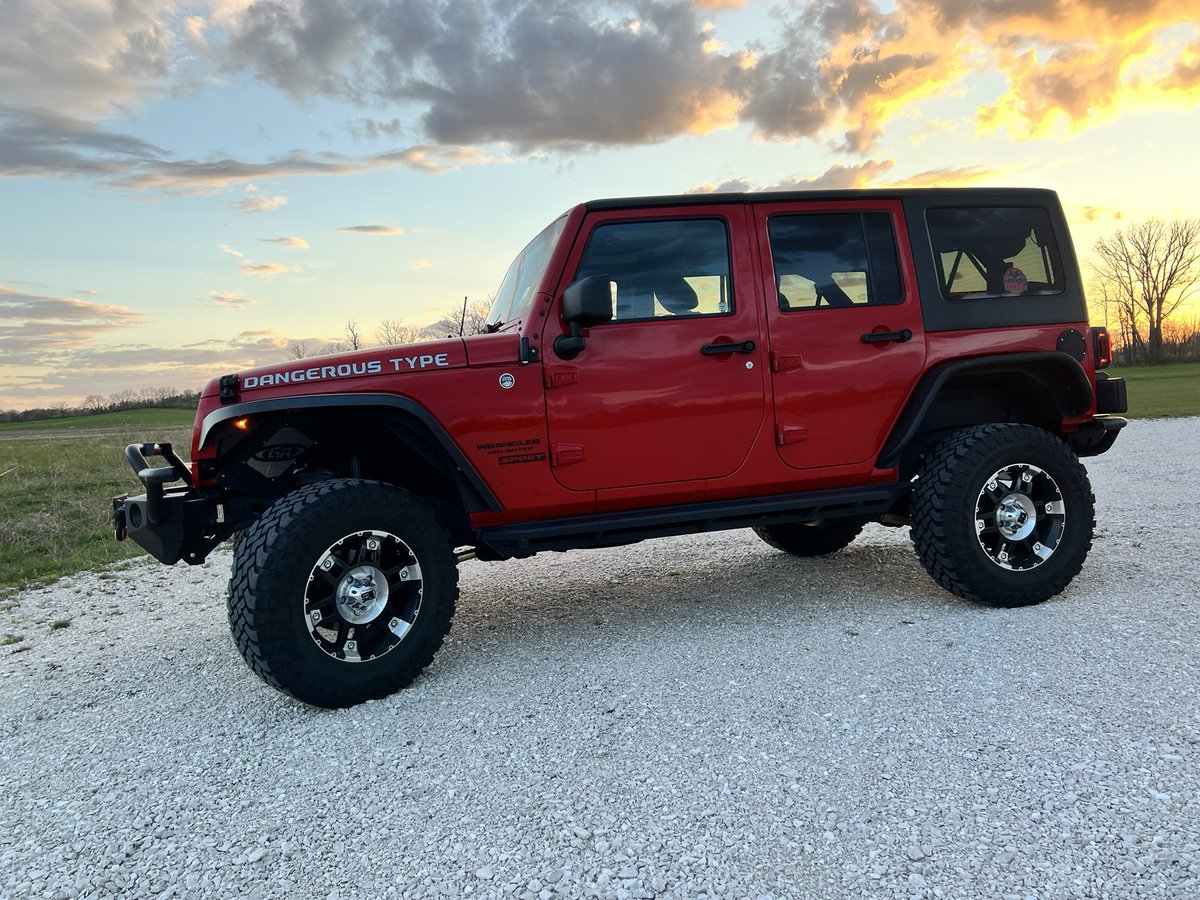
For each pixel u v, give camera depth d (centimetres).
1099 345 406
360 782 243
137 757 274
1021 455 370
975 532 367
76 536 750
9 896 194
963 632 343
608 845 200
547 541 344
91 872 203
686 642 355
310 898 187
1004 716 258
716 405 355
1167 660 296
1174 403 1983
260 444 341
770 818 208
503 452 333
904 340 376
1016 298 396
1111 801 205
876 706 272
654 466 351
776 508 364
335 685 300
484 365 330
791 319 364
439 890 186
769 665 318
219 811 231
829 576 462
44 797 248
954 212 393
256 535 298
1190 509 604
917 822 201
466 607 447
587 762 245
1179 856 181
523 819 215
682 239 357
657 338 348
